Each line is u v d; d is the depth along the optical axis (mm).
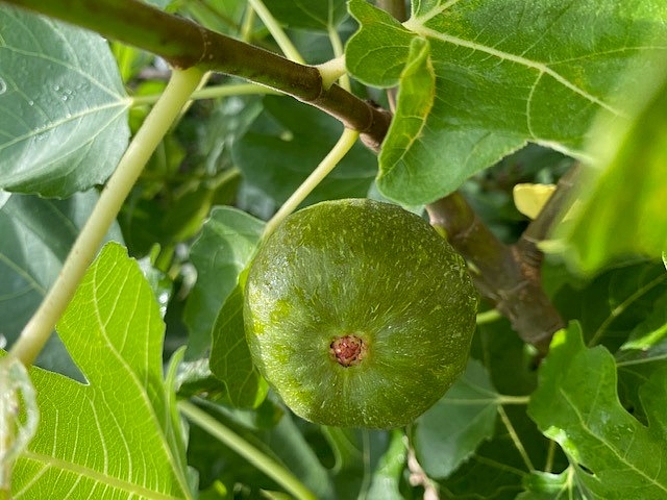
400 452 174
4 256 164
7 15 130
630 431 116
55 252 161
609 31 86
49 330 78
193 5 184
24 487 113
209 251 145
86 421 119
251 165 184
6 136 131
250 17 183
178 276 216
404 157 97
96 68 127
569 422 121
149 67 246
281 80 91
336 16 155
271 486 179
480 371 164
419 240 104
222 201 228
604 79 88
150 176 229
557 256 133
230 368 129
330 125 179
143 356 128
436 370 106
